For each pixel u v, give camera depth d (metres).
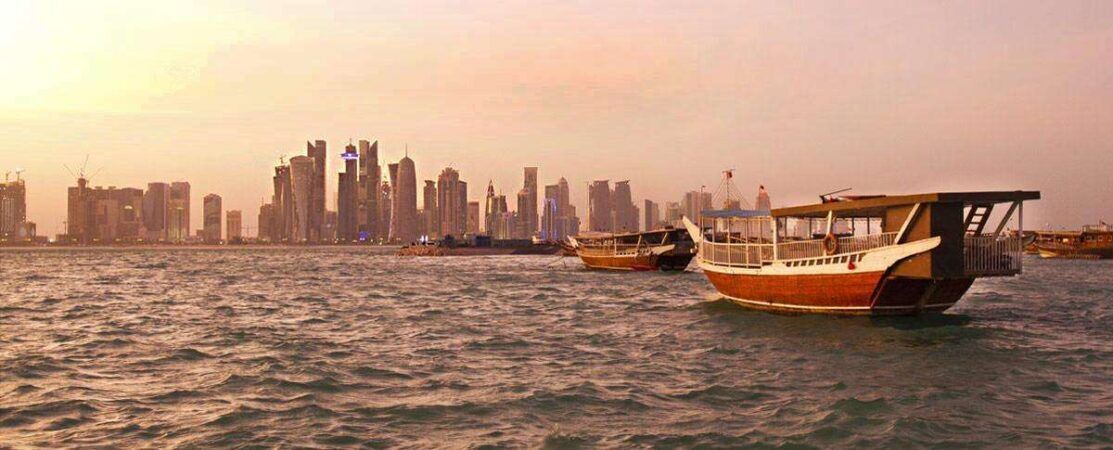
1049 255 134.25
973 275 30.30
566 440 15.81
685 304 46.28
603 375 22.91
